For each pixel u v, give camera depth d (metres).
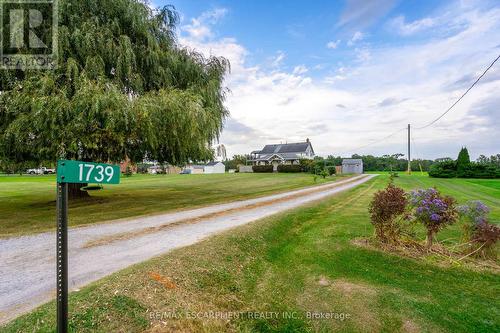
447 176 41.38
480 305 4.23
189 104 11.28
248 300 4.36
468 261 5.80
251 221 8.55
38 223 8.82
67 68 9.82
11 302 3.52
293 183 27.75
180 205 12.60
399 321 3.88
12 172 13.33
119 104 9.55
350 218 9.71
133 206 12.35
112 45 11.27
